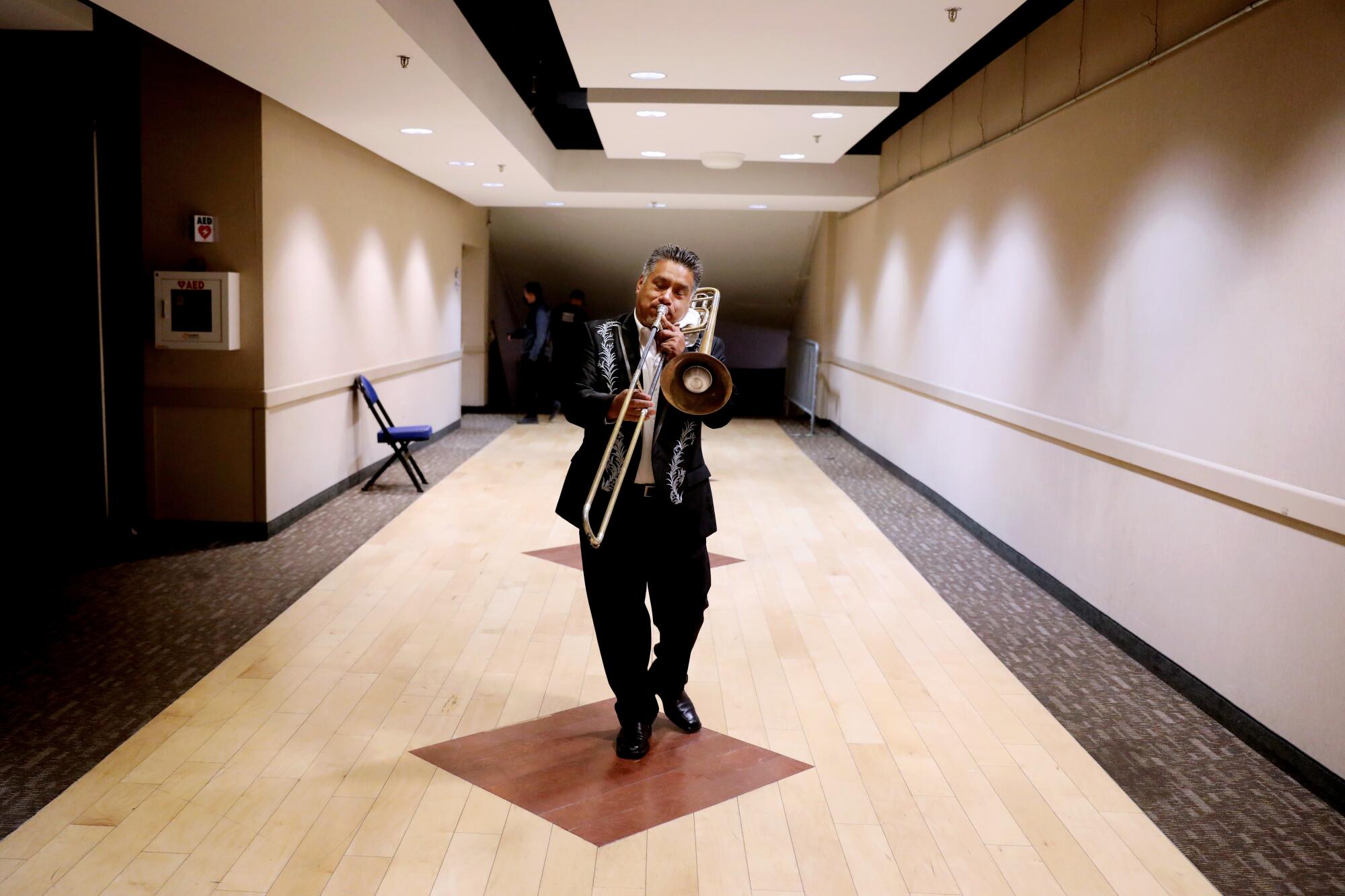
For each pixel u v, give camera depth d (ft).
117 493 18.12
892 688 11.89
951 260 22.50
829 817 8.78
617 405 9.16
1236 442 10.85
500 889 7.59
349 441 23.40
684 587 9.76
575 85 26.05
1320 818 8.91
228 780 9.26
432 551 17.90
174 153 17.56
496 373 44.06
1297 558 9.75
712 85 17.74
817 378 36.65
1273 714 10.07
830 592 15.88
